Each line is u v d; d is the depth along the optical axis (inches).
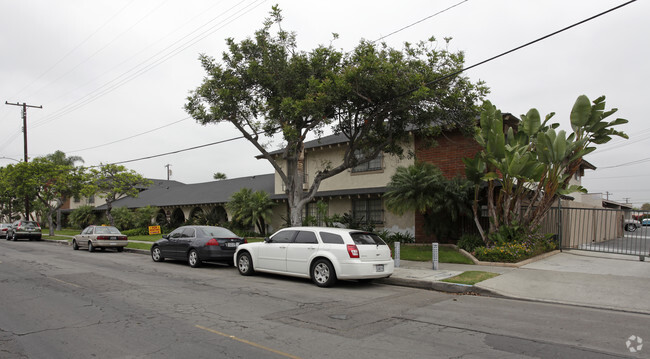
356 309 302.7
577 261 508.1
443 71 542.0
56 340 224.7
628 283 378.6
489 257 505.4
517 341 225.5
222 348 211.6
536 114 550.6
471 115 549.0
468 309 304.7
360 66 497.0
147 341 222.8
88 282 418.3
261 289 383.6
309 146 892.6
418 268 479.2
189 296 347.3
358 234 409.7
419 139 727.7
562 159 509.0
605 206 1135.6
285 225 884.6
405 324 260.5
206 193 1278.3
